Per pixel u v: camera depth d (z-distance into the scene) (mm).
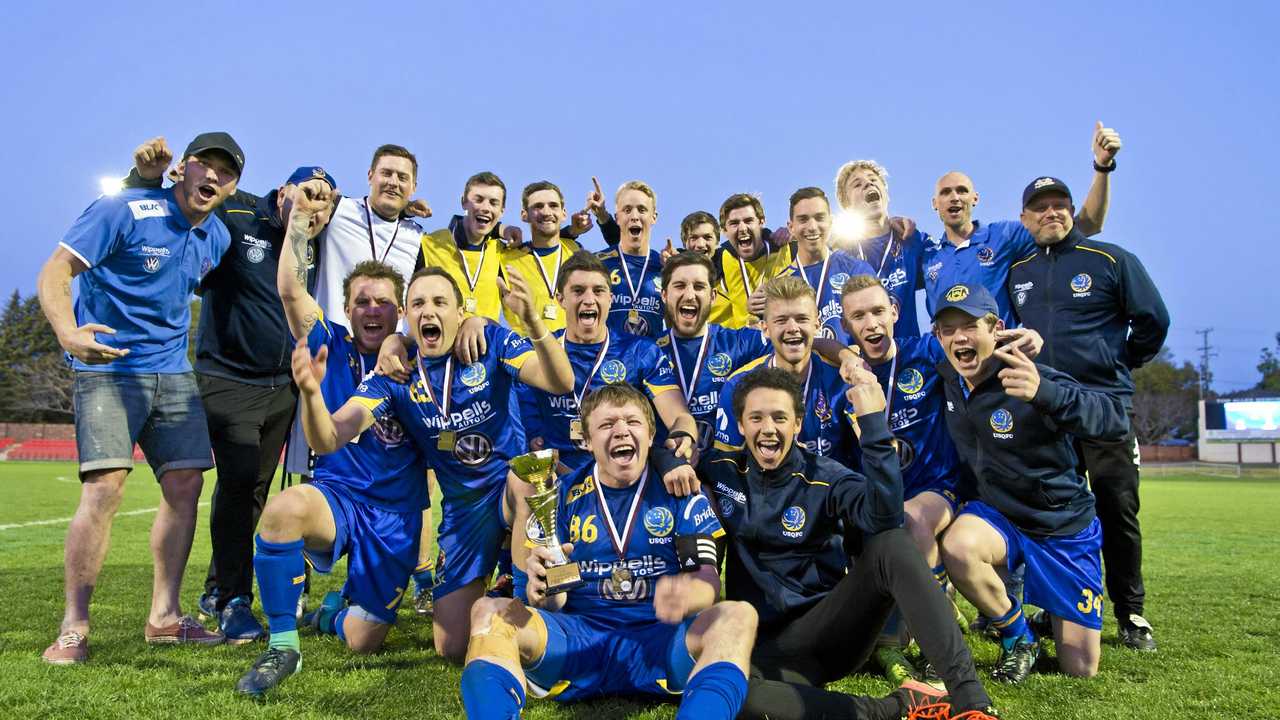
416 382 4418
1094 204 6129
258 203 5492
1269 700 3545
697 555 3387
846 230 7004
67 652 3980
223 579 4926
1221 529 13844
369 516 4441
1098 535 4133
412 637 4926
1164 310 5148
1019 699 3586
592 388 5004
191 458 4629
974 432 4297
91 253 4270
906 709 3098
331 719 3150
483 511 4449
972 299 4148
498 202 7027
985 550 3947
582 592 3500
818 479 3609
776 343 4605
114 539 10078
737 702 2756
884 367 4777
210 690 3521
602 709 3350
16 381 61406
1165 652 4566
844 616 3277
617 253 7078
